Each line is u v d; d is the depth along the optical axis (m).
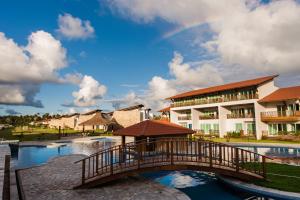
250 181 13.09
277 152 25.64
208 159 15.12
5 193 8.48
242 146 30.19
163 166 13.55
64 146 34.34
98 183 12.74
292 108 35.31
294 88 38.34
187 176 16.53
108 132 59.44
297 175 13.80
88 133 53.19
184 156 16.06
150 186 12.95
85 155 24.84
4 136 45.16
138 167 13.31
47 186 12.96
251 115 39.47
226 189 13.82
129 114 61.97
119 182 13.80
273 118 35.88
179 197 11.08
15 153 28.56
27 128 86.62
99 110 75.19
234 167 13.59
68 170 17.05
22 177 15.07
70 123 88.38
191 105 49.78
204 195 12.89
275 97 36.66
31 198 10.95
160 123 22.34
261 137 37.00
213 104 45.06
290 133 33.69
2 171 11.97
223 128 43.25
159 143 19.59
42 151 30.28
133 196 11.27
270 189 11.48
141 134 19.66
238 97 40.78
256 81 40.03
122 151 15.12
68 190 12.21
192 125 49.44
